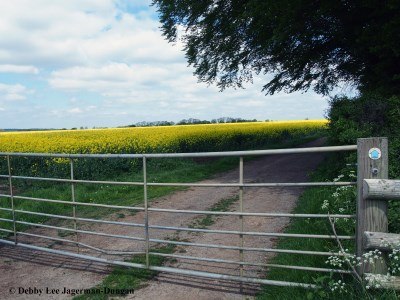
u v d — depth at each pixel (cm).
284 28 1138
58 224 696
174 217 711
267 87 1869
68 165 1138
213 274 395
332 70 1628
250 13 1148
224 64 1838
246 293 382
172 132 2339
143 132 2383
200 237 577
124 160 1253
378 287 305
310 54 1457
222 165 1484
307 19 1145
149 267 433
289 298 335
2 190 1079
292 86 1819
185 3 1548
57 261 500
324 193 695
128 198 898
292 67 1599
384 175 320
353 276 332
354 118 850
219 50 1738
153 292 392
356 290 321
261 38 1405
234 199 851
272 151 361
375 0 943
